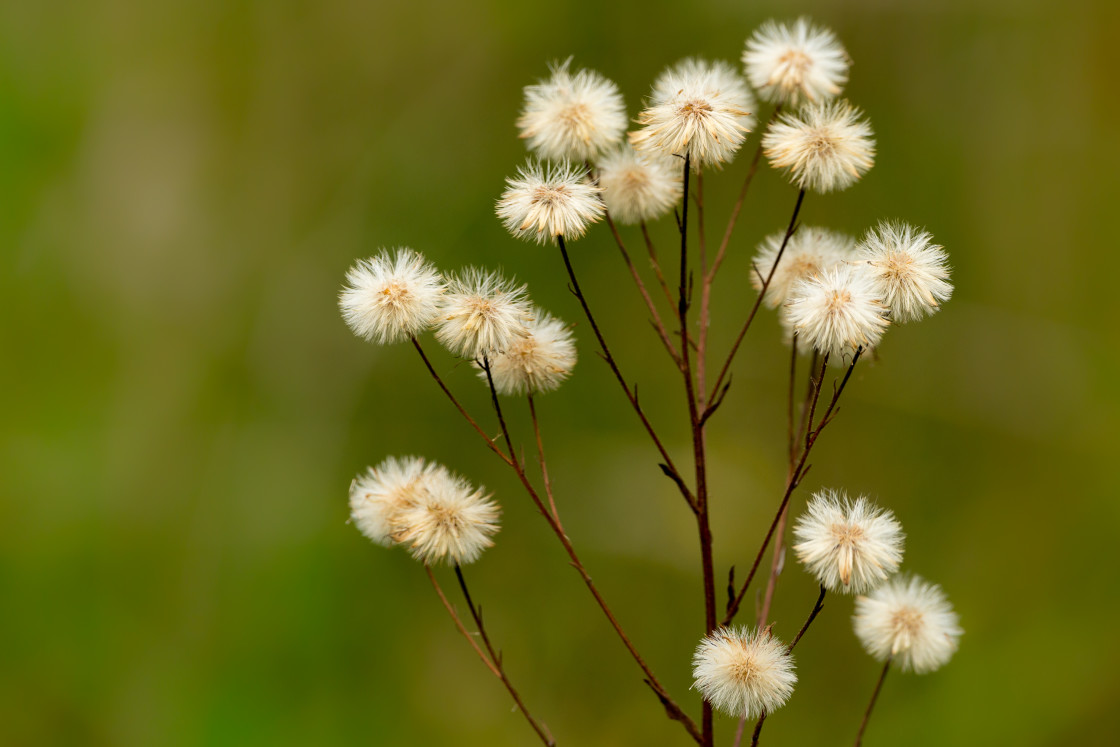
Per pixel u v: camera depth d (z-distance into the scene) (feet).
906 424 3.73
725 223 3.87
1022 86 4.05
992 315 3.88
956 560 3.62
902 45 4.03
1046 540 3.61
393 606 3.51
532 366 2.16
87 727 3.32
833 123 2.15
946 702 3.23
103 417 4.00
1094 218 3.99
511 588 3.58
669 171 2.20
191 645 3.43
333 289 4.02
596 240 3.87
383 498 2.18
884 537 2.10
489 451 3.74
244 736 3.22
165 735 3.24
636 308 3.82
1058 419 3.76
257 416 3.92
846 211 3.93
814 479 3.60
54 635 3.48
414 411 3.84
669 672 3.34
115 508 3.73
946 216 4.02
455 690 3.43
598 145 2.20
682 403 3.72
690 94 2.13
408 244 4.05
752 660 2.09
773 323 3.71
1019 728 3.18
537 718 3.38
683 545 3.42
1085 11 4.01
